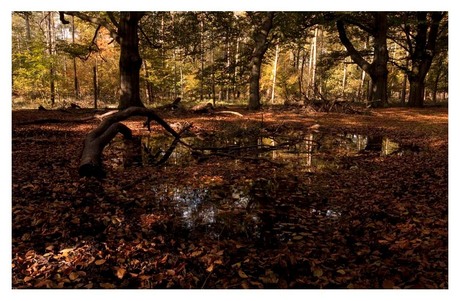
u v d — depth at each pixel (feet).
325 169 22.93
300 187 19.02
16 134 31.91
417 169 22.03
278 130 41.19
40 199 16.05
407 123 46.06
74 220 13.80
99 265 10.76
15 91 81.56
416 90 78.13
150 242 12.29
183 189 18.57
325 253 11.57
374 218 14.61
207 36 95.30
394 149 29.58
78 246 11.91
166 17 76.95
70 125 38.78
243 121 47.34
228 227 13.92
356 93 137.49
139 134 36.06
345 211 15.48
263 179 20.56
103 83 97.35
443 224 13.52
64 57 93.50
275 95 119.65
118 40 50.70
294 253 11.53
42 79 71.05
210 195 17.67
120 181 19.39
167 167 23.12
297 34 71.36
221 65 81.10
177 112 55.72
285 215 15.16
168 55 96.17
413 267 10.65
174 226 13.92
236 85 95.66
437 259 11.02
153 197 17.20
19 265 10.64
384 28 70.49
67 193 16.93
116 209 15.28
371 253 11.57
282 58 120.06
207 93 112.98
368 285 9.73
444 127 41.39
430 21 69.41
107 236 12.69
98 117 40.91
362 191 18.02
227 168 23.11
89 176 19.43
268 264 10.88
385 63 71.46
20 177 19.02
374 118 52.47
